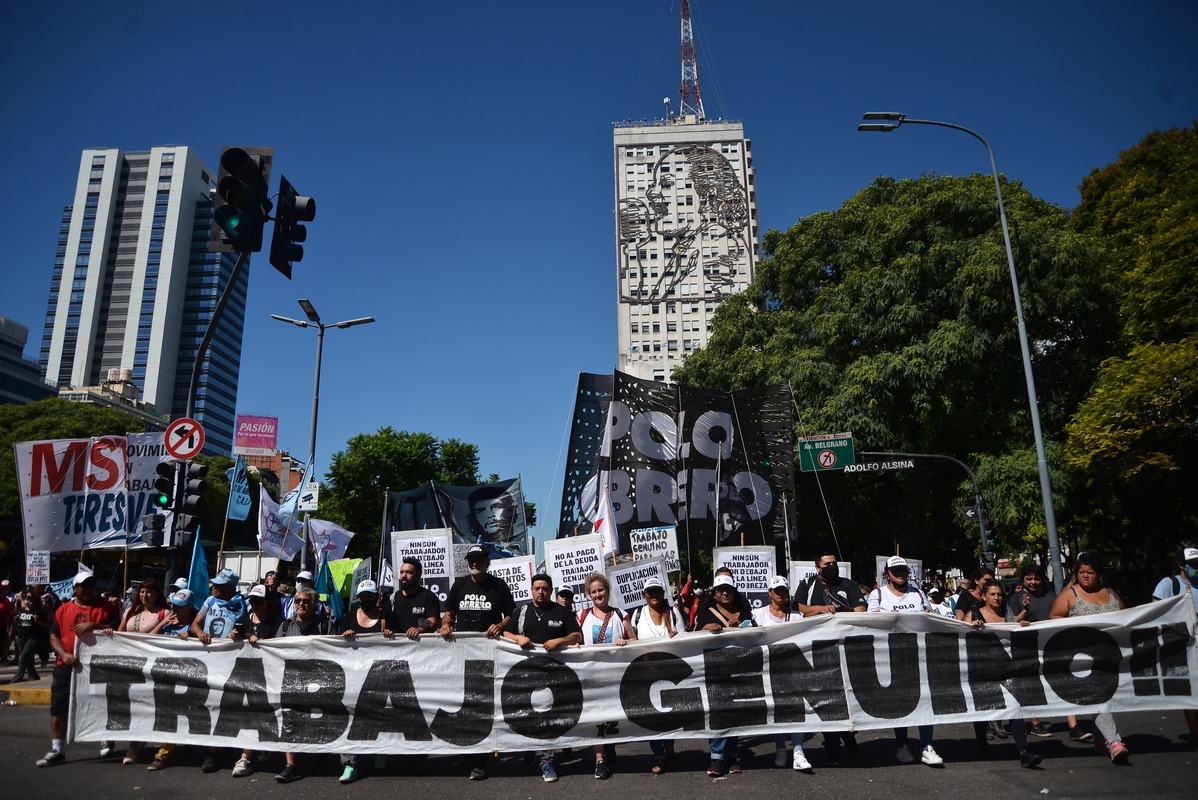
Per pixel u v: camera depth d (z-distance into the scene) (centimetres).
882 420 2386
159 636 775
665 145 11300
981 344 2275
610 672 739
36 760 776
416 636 751
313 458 2762
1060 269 2300
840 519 2653
